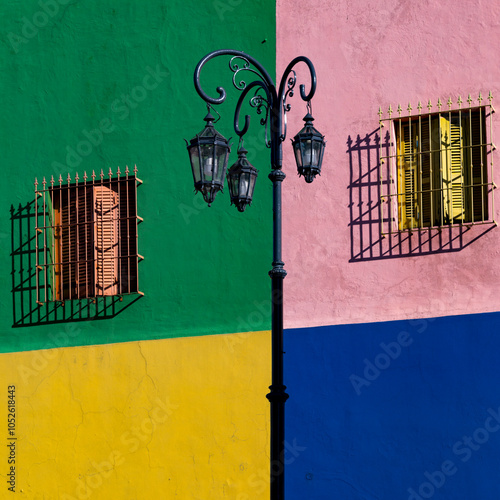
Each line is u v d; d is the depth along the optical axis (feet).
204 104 54.44
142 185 54.95
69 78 57.31
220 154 39.40
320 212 51.08
